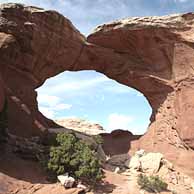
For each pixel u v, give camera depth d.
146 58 31.09
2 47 24.56
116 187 21.53
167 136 28.77
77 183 20.34
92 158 21.25
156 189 22.23
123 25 29.27
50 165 20.69
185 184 24.30
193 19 27.80
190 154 26.31
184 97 27.50
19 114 24.92
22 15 25.48
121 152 30.73
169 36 28.27
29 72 27.48
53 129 29.69
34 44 26.91
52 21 27.52
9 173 19.73
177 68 28.42
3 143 22.00
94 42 31.72
